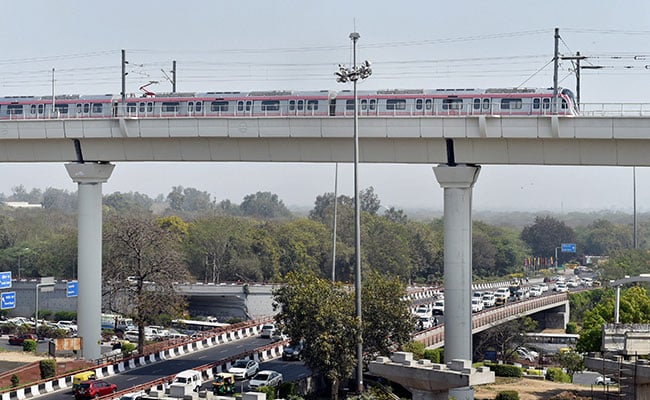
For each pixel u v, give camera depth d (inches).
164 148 3878.0
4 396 3240.7
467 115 3481.8
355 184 2866.6
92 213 3986.2
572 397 3339.1
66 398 3334.2
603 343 3061.0
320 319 3272.6
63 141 3976.4
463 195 3553.2
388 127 3526.1
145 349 4345.5
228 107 3951.8
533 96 3558.1
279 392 3265.3
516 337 5393.7
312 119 3599.9
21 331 5344.5
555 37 3499.0
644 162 3383.4
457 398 3105.3
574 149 3440.0
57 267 7844.5
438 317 5797.2
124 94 4042.8
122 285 4365.2
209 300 6776.6
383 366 2458.2
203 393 2269.9
